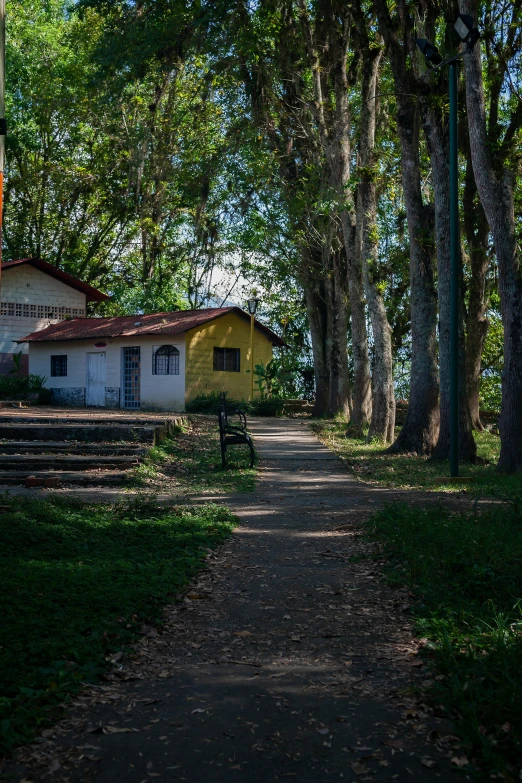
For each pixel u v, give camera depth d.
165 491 13.64
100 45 25.56
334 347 32.16
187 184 32.66
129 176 36.16
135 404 34.16
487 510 10.34
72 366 35.97
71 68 37.72
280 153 28.50
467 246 28.12
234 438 16.86
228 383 34.97
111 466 15.73
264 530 9.84
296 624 5.80
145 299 39.78
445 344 17.31
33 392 35.16
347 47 23.22
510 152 15.21
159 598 6.31
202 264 42.16
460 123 22.33
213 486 14.22
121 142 36.94
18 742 3.66
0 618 5.28
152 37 23.77
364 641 5.37
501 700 4.01
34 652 4.70
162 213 42.09
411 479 14.62
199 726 3.94
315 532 9.64
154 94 36.56
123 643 5.19
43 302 38.28
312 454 19.52
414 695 4.31
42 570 6.79
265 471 16.56
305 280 33.69
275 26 24.94
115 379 34.53
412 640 5.36
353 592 6.71
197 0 23.64
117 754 3.62
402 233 27.42
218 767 3.50
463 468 16.19
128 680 4.61
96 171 42.34
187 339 32.69
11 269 36.91
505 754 3.56
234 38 23.94
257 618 5.97
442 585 6.54
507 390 15.27
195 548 8.54
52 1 43.34
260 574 7.44
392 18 19.62
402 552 7.75
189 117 35.66
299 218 28.81
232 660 5.00
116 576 6.82
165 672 4.75
